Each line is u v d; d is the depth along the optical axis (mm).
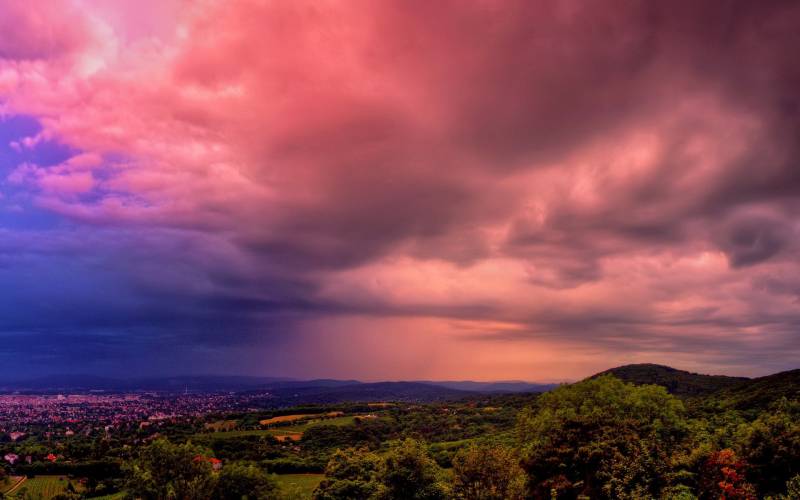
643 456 48969
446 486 56156
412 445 59906
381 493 57719
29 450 146500
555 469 52719
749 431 56438
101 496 99250
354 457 70125
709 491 47969
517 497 51625
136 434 194750
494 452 55500
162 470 66812
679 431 71250
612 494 47594
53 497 100688
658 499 46062
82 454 135750
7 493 103188
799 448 48781
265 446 147125
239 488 69312
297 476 112938
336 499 63406
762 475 49062
